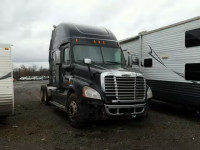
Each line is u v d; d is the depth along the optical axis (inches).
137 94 209.8
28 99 429.7
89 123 224.1
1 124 226.7
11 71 215.3
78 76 230.5
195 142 175.0
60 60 273.4
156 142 174.9
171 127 218.2
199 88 226.4
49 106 340.2
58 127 216.7
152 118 257.0
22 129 208.5
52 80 349.4
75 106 213.6
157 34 288.7
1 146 163.8
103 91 198.8
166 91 275.0
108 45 270.1
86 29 278.1
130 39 352.2
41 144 169.2
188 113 284.5
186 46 241.6
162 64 280.1
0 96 208.4
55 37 329.4
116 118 198.5
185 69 243.8
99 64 245.4
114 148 161.8
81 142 174.4
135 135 192.5
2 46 211.8
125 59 277.1
